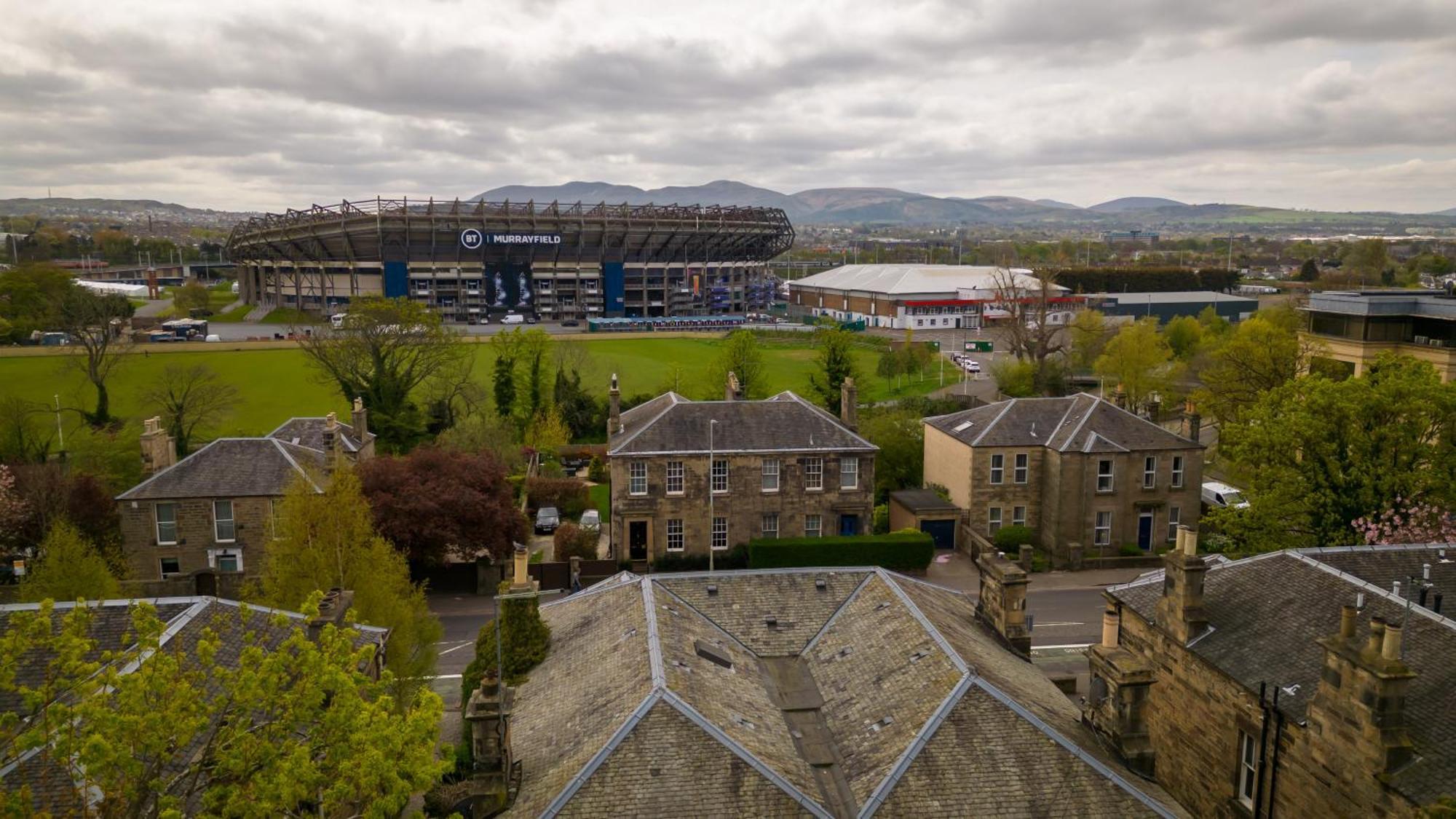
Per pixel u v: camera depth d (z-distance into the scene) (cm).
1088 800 2298
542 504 8025
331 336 10975
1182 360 12119
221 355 14812
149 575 5838
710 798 2212
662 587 3200
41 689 1922
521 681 2967
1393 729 2316
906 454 8150
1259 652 2916
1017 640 3194
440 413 10425
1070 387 12444
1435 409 4678
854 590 3266
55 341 15375
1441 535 4453
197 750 2389
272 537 4734
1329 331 8950
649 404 7181
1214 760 2988
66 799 2177
